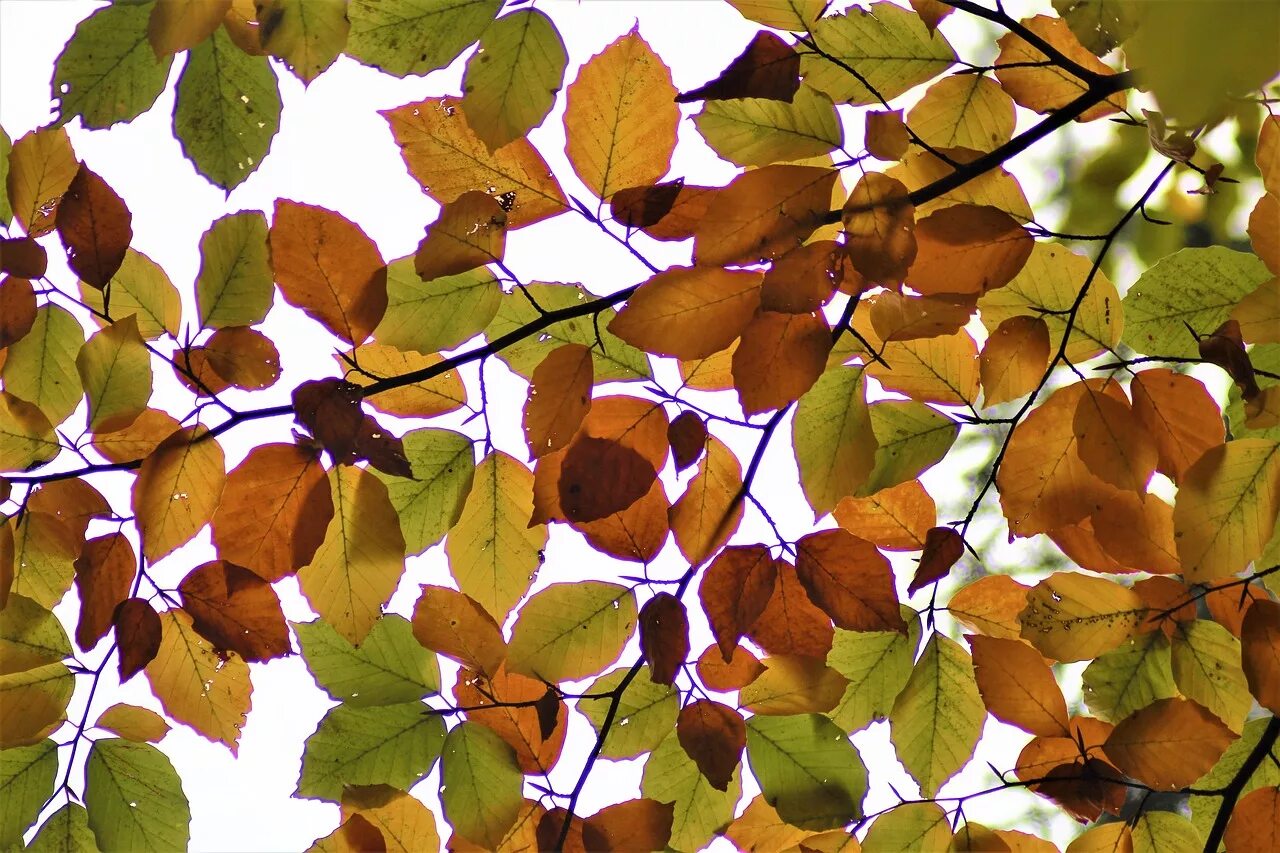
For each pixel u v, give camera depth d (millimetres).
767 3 1991
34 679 2039
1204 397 2010
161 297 2018
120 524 2016
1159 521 2027
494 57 1963
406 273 2006
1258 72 1633
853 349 2033
